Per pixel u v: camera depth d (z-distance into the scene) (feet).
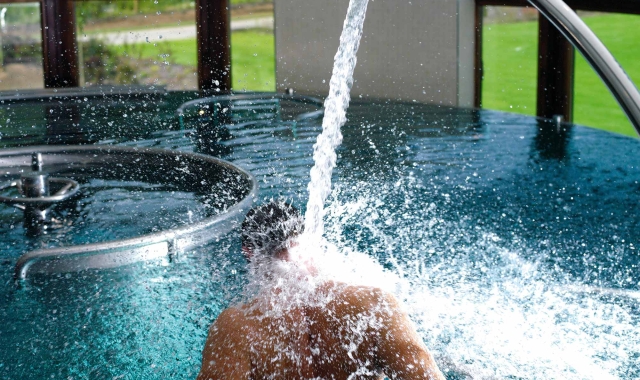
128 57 35.70
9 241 10.75
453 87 26.53
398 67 27.71
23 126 19.76
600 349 7.25
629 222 11.16
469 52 26.32
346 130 18.97
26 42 31.45
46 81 31.63
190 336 7.75
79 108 22.65
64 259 9.41
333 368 4.81
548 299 8.39
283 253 5.23
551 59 23.49
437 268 9.30
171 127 19.44
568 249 10.02
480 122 20.04
